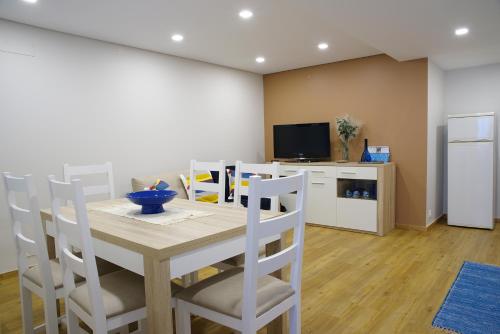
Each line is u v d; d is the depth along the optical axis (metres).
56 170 3.46
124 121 4.01
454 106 5.12
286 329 1.95
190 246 1.46
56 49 3.45
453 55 4.23
